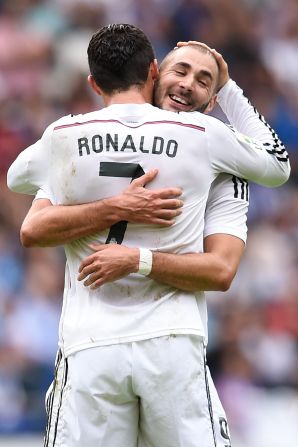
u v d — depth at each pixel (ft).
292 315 117.29
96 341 44.52
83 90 136.05
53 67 138.72
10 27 143.13
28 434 97.81
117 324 44.57
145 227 44.93
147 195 44.45
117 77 46.39
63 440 44.70
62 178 45.62
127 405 45.01
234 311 114.01
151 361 44.39
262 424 107.04
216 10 153.38
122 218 44.55
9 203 120.06
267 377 111.45
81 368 44.62
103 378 44.34
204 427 44.78
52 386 46.39
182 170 45.01
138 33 46.91
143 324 44.60
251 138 48.11
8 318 105.70
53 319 107.24
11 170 47.98
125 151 44.91
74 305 45.78
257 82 148.46
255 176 47.19
